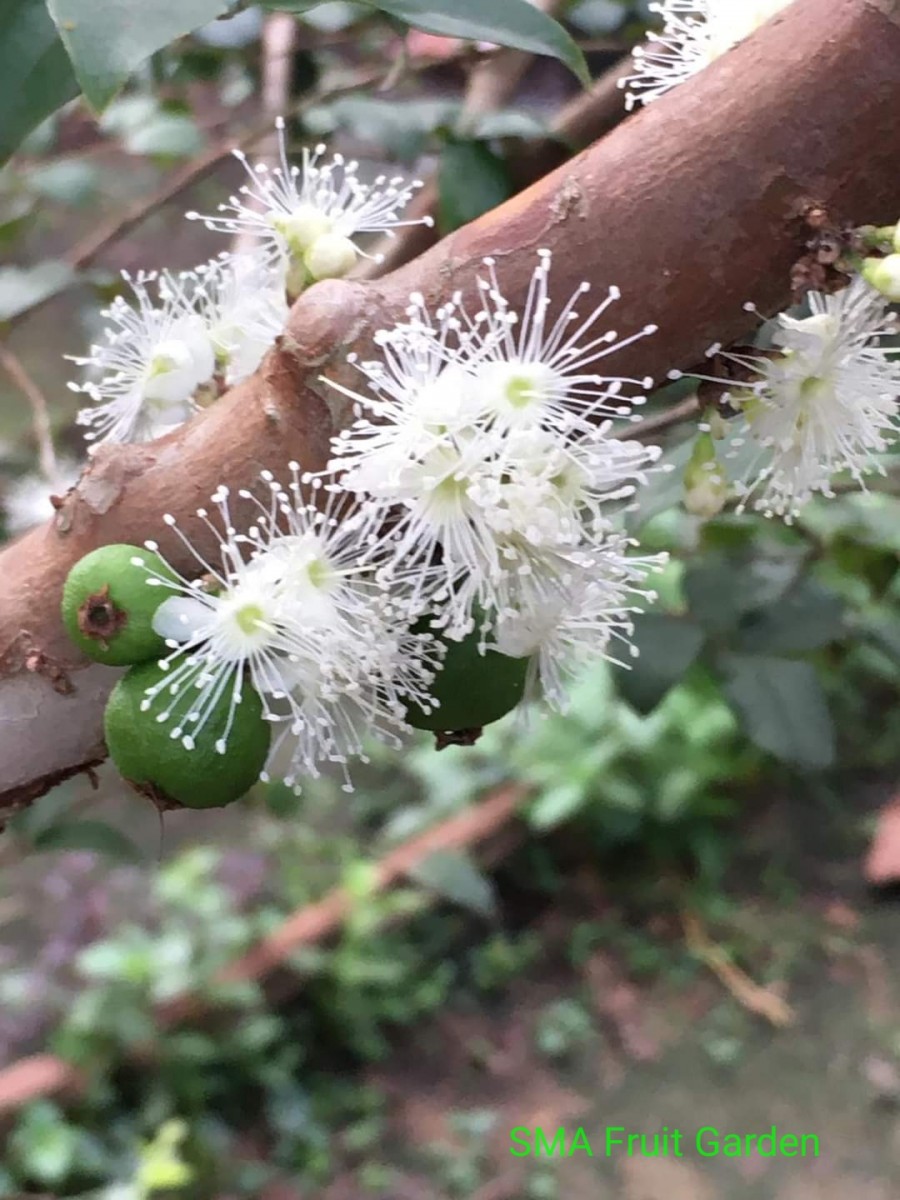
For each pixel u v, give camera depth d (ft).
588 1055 1.49
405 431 0.36
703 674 0.92
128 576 0.35
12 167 0.98
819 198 0.34
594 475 0.37
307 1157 1.34
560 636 0.41
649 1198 1.32
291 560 0.36
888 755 1.80
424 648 0.38
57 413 1.02
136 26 0.32
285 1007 1.47
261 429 0.37
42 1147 1.21
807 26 0.33
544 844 1.71
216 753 0.36
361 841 1.71
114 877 1.56
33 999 1.40
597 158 0.35
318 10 0.81
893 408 0.41
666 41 0.43
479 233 0.36
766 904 1.65
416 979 1.55
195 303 0.48
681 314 0.35
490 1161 1.36
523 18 0.42
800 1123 1.38
